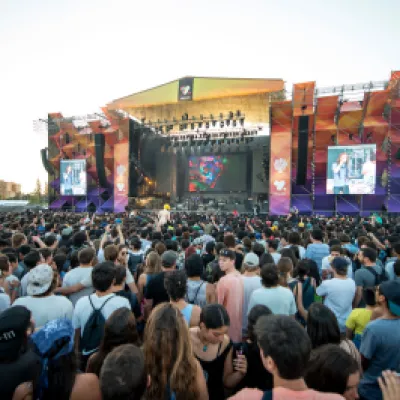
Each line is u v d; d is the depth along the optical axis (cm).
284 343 146
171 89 3091
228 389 247
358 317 321
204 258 606
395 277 469
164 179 3944
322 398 139
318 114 2534
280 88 2764
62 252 526
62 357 176
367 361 253
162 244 544
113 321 213
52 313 292
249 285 390
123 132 3014
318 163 2686
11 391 165
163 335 192
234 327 356
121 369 148
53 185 3350
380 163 2481
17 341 174
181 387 185
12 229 997
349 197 2639
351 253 629
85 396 174
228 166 3828
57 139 3303
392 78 2206
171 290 297
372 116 2441
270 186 2559
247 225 1062
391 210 2341
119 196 2998
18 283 414
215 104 3066
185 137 3241
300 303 397
